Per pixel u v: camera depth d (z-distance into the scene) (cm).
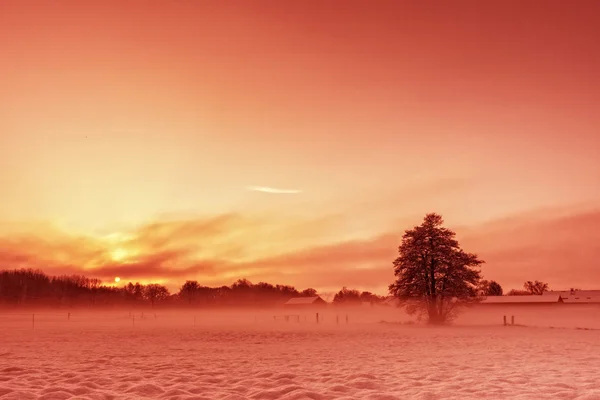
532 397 1287
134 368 2017
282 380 1606
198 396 1318
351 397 1302
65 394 1297
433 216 6750
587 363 2133
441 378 1670
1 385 1480
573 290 16900
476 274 6494
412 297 6769
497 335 4294
